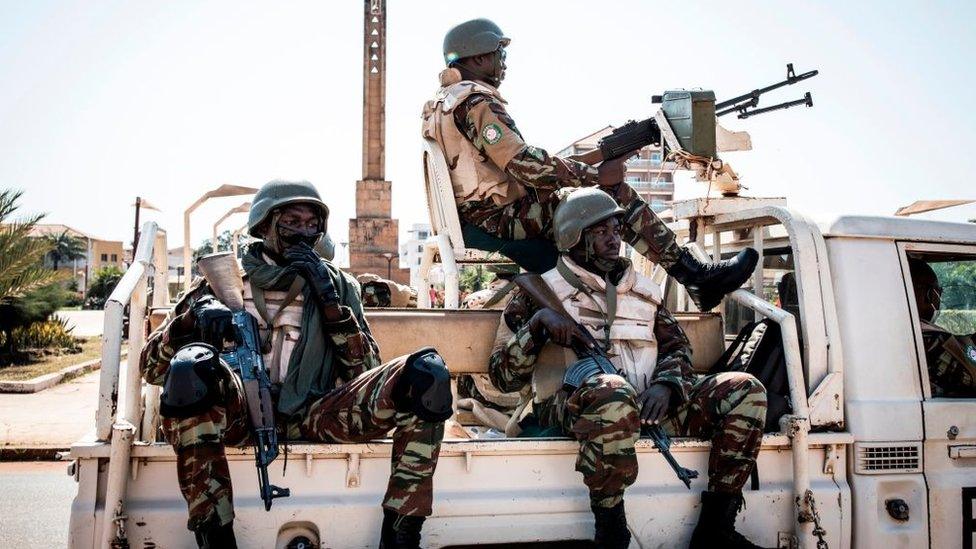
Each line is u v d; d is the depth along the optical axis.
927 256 3.72
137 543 2.61
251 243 3.09
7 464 8.60
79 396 12.96
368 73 39.78
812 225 3.37
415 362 2.60
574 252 3.33
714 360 3.67
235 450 2.72
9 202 15.10
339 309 2.92
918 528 3.20
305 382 2.87
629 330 3.21
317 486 2.75
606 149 3.96
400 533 2.61
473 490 2.85
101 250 117.69
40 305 19.48
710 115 4.00
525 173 3.76
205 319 2.68
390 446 2.78
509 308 3.33
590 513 2.92
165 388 2.45
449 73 4.12
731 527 2.96
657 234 3.76
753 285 3.98
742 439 2.95
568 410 2.96
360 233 37.47
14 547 5.65
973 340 3.84
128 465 2.64
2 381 13.63
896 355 3.31
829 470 3.18
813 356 3.25
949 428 3.28
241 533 2.67
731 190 4.45
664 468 3.03
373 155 39.47
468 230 4.17
